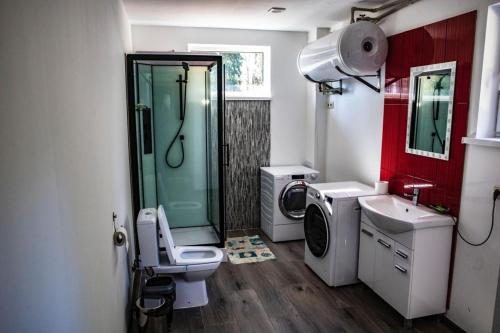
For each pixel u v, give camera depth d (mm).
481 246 2316
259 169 4598
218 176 3760
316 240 3404
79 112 1294
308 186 3471
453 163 2498
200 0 3105
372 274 2904
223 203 3789
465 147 2398
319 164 4512
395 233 2578
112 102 2262
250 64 4539
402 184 3051
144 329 2562
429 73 2688
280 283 3252
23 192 786
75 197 1179
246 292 3098
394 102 3109
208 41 4242
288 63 4512
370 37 2992
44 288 886
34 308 832
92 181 1470
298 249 4016
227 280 3312
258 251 3953
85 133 1381
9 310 721
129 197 3213
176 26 4133
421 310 2545
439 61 2586
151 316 2496
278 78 4508
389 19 3125
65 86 1117
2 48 701
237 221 4621
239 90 4555
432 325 2617
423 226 2408
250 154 4551
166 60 3410
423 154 2783
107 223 1803
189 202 4422
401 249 2543
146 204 3895
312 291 3109
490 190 2236
